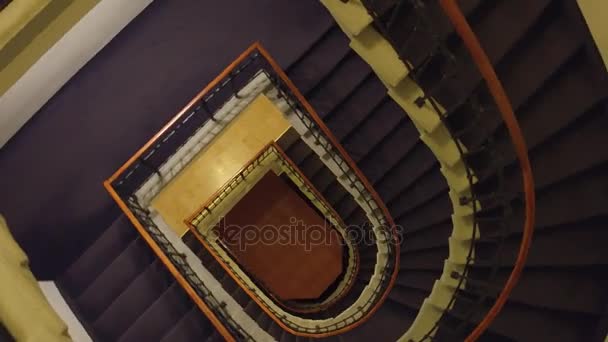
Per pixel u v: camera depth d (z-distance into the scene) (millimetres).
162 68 5738
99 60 5715
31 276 2955
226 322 5234
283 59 5578
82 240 5848
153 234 5297
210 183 6387
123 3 5250
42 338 2355
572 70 3656
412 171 5371
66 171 5852
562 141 3809
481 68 2693
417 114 3625
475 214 3826
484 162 3967
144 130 5805
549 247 4098
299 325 6418
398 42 3453
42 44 2908
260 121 6340
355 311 6219
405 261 5617
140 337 5391
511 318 4316
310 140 5664
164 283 5555
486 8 3588
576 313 4078
